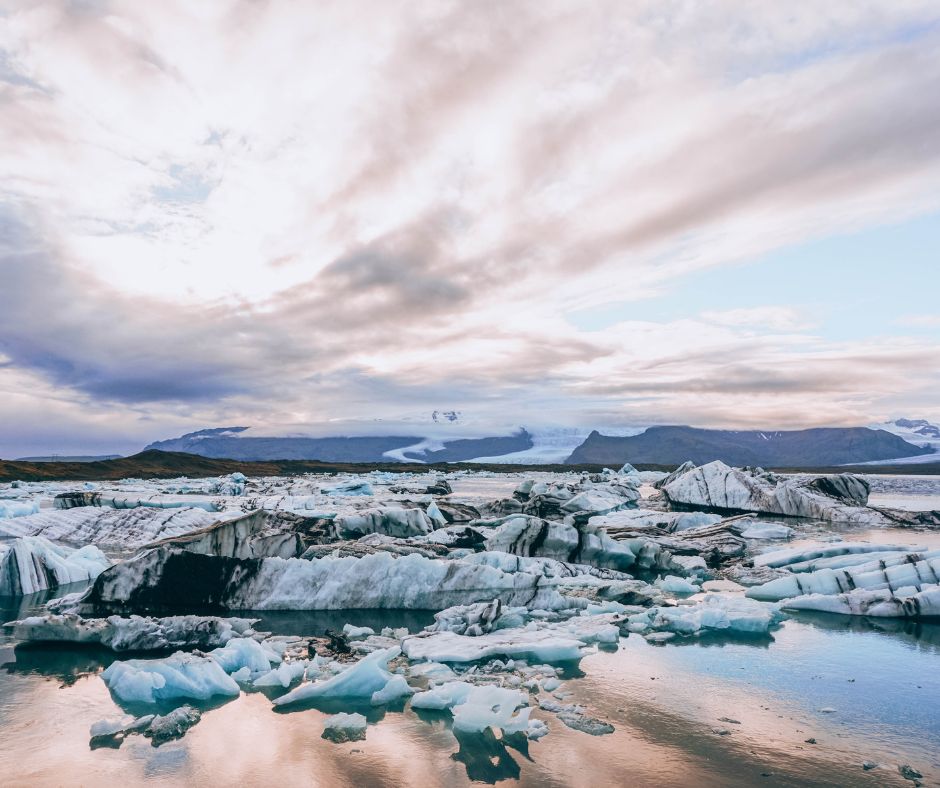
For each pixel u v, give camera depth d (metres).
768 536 22.72
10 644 9.45
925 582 12.51
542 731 6.36
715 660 9.04
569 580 14.87
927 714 6.93
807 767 5.64
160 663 7.70
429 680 8.02
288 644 9.71
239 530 14.06
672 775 5.47
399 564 12.76
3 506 23.97
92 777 5.38
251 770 5.54
